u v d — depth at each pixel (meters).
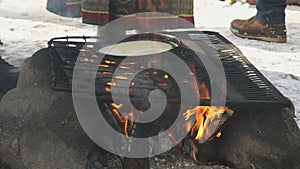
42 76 2.00
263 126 1.73
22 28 4.52
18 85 2.17
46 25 4.67
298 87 2.94
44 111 1.73
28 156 1.67
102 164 1.71
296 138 1.72
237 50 2.46
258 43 4.19
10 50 3.69
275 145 1.69
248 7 6.02
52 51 2.06
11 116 1.76
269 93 1.80
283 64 3.50
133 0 2.21
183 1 2.27
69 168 1.64
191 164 1.92
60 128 1.68
